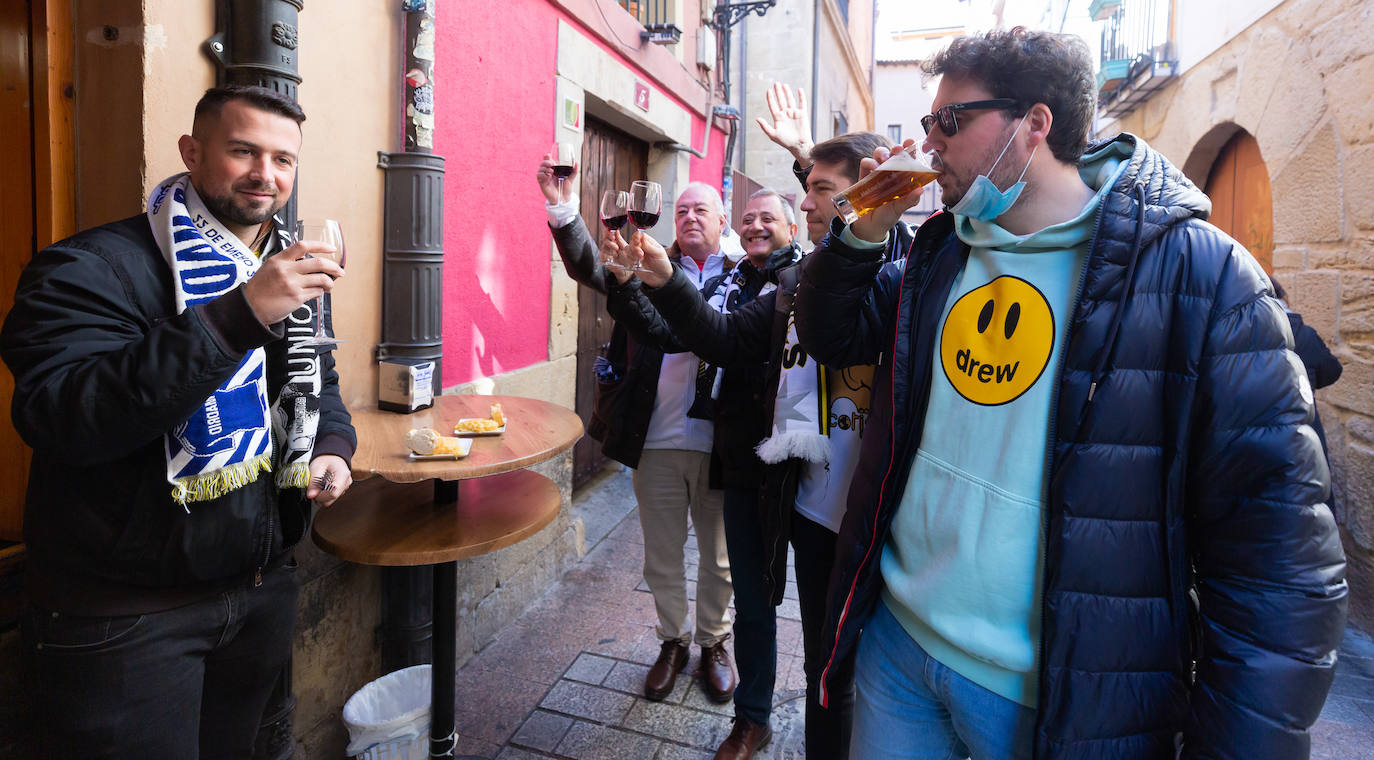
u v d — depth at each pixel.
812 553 1.79
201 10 1.68
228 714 1.53
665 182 5.38
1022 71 1.05
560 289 3.65
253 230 1.39
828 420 1.74
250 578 1.40
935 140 1.15
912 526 1.24
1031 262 1.12
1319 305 3.57
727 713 2.47
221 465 1.23
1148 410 0.99
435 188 2.34
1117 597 1.00
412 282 2.32
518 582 3.12
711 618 2.58
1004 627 1.10
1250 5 4.38
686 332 1.90
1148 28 6.32
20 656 1.50
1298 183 3.79
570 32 3.59
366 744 1.94
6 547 1.56
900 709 1.29
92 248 1.17
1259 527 0.90
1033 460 1.08
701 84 5.89
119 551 1.20
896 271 1.51
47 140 1.58
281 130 1.27
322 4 2.01
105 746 1.26
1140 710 1.00
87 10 1.57
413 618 2.41
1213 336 0.94
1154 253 1.00
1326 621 0.87
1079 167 1.16
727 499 2.18
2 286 1.64
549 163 2.19
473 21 2.81
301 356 1.42
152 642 1.26
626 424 2.51
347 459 1.56
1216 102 4.94
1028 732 1.11
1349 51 3.30
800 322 1.49
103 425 1.04
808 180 1.88
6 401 1.60
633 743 2.30
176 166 1.63
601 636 2.96
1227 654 0.91
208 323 1.06
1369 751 2.41
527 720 2.40
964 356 1.18
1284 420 0.90
